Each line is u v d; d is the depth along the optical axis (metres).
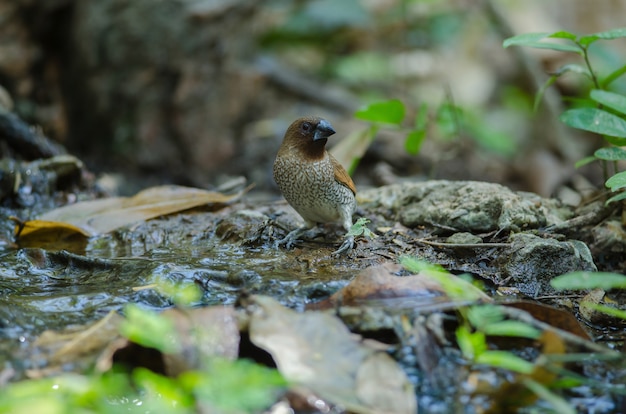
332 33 24.30
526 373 5.84
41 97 18.47
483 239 8.91
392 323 6.59
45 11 18.14
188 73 18.39
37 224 9.78
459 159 19.00
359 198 10.69
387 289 7.04
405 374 6.16
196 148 18.53
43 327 6.81
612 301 8.12
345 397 5.73
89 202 10.64
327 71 23.28
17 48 17.98
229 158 18.73
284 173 9.11
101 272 8.45
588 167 18.38
